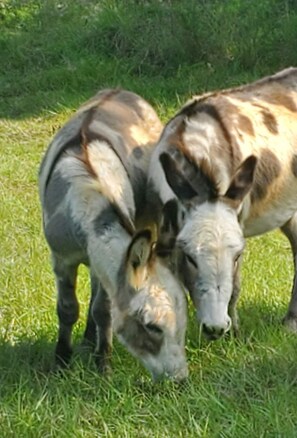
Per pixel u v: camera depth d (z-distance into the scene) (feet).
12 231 39.22
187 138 28.09
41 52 59.93
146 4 60.64
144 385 27.40
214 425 25.31
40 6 65.00
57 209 27.66
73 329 31.40
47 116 53.62
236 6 59.11
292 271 35.22
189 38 57.21
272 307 32.53
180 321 25.52
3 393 27.04
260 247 37.81
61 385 27.35
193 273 25.57
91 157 27.94
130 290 25.57
